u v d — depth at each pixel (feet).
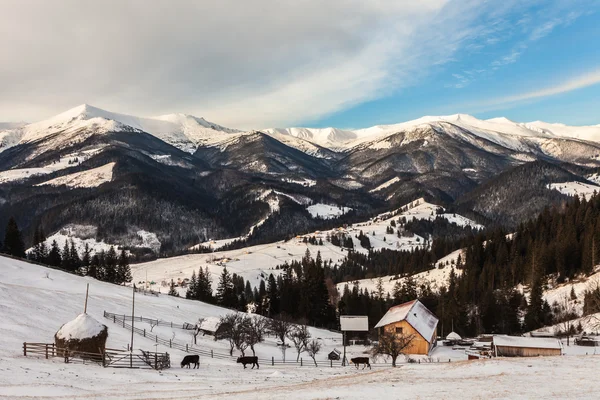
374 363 232.94
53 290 281.13
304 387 112.57
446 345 304.30
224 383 136.26
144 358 169.48
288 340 316.19
